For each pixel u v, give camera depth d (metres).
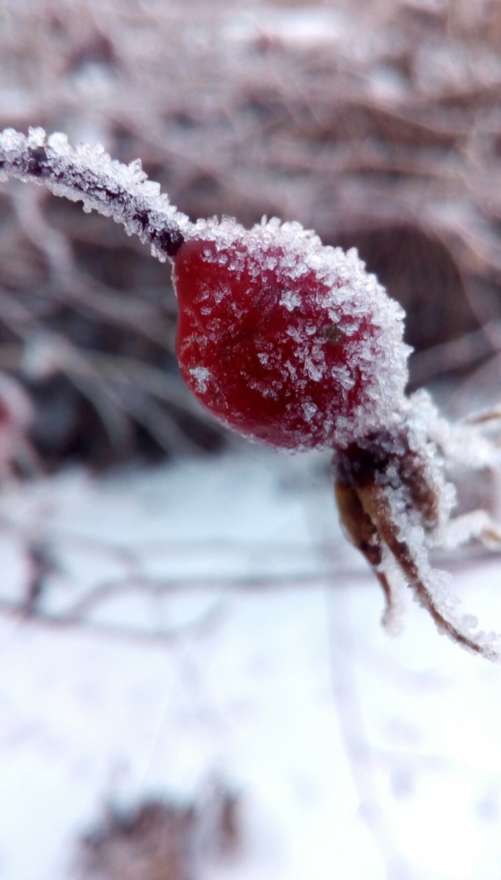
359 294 0.11
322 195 0.37
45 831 0.26
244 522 0.38
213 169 0.36
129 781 0.28
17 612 0.32
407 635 0.32
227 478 0.41
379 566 0.12
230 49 0.39
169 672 0.31
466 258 0.37
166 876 0.24
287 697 0.30
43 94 0.35
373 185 0.38
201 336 0.11
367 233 0.38
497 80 0.38
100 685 0.31
